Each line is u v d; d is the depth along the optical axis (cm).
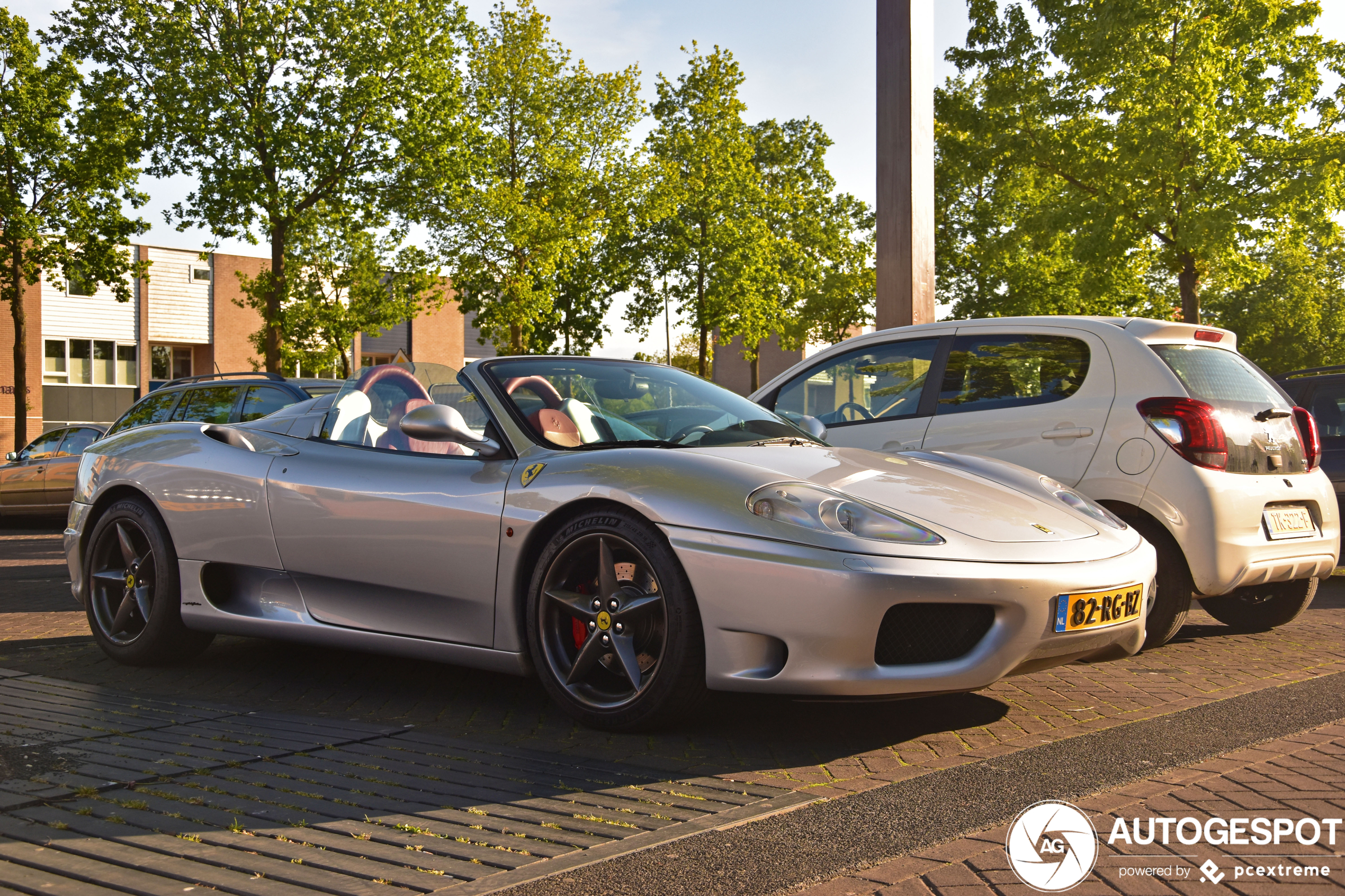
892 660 293
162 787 261
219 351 4353
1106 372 480
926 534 298
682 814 242
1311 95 1778
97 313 4056
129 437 459
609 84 2686
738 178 2838
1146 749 299
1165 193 1825
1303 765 281
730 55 2888
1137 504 460
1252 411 480
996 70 2078
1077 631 313
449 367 397
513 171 2659
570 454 343
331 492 379
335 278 3003
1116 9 1848
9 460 1509
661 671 305
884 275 833
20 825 231
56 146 2394
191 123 2128
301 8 2209
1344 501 784
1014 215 2392
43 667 433
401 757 292
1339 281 4178
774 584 288
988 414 513
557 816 241
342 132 2241
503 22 2653
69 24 2156
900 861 212
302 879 200
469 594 346
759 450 353
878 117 834
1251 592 536
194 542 414
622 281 2798
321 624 386
